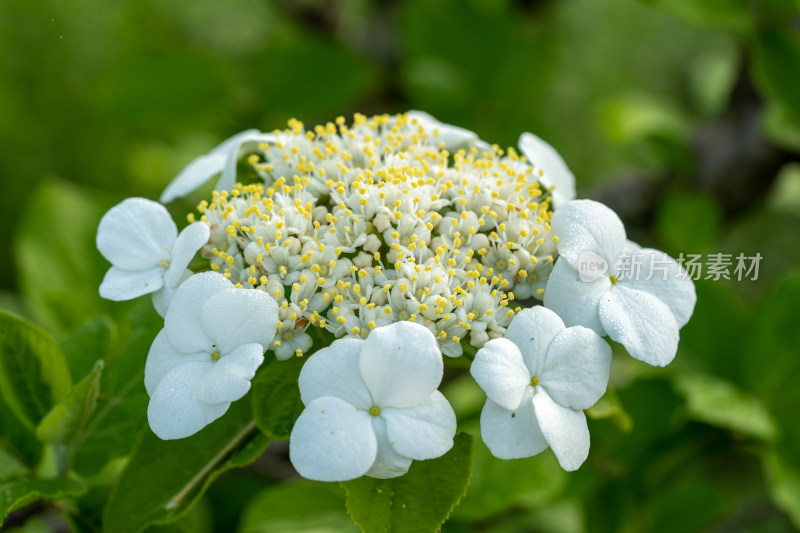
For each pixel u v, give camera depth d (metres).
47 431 0.36
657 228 0.51
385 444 0.33
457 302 0.34
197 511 0.44
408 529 0.33
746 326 0.43
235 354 0.33
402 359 0.33
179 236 0.35
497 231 0.35
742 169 0.47
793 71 0.43
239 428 0.35
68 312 0.43
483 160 0.36
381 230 0.35
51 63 0.80
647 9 0.80
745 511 0.47
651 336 0.34
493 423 0.33
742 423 0.41
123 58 0.52
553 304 0.34
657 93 0.82
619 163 0.74
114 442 0.37
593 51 0.80
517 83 0.52
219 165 0.37
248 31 0.73
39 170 0.80
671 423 0.42
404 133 0.37
